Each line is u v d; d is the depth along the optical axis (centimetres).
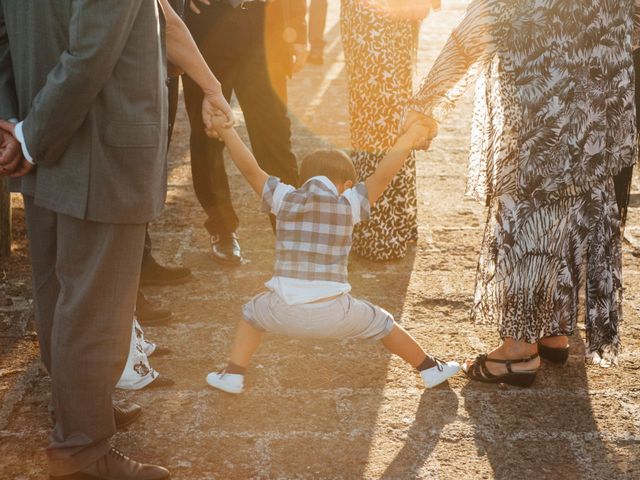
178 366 342
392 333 310
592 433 298
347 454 283
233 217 456
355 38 438
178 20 282
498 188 308
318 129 705
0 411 307
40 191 237
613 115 298
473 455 284
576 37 287
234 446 287
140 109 231
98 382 248
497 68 302
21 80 236
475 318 330
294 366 341
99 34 209
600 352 318
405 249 456
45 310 264
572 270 311
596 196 306
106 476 256
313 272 292
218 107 293
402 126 302
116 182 232
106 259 239
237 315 391
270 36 420
